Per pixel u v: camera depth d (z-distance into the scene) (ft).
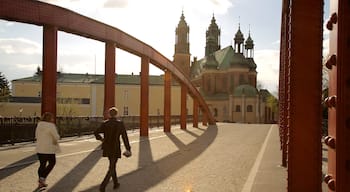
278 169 42.06
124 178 37.11
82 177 36.86
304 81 14.40
